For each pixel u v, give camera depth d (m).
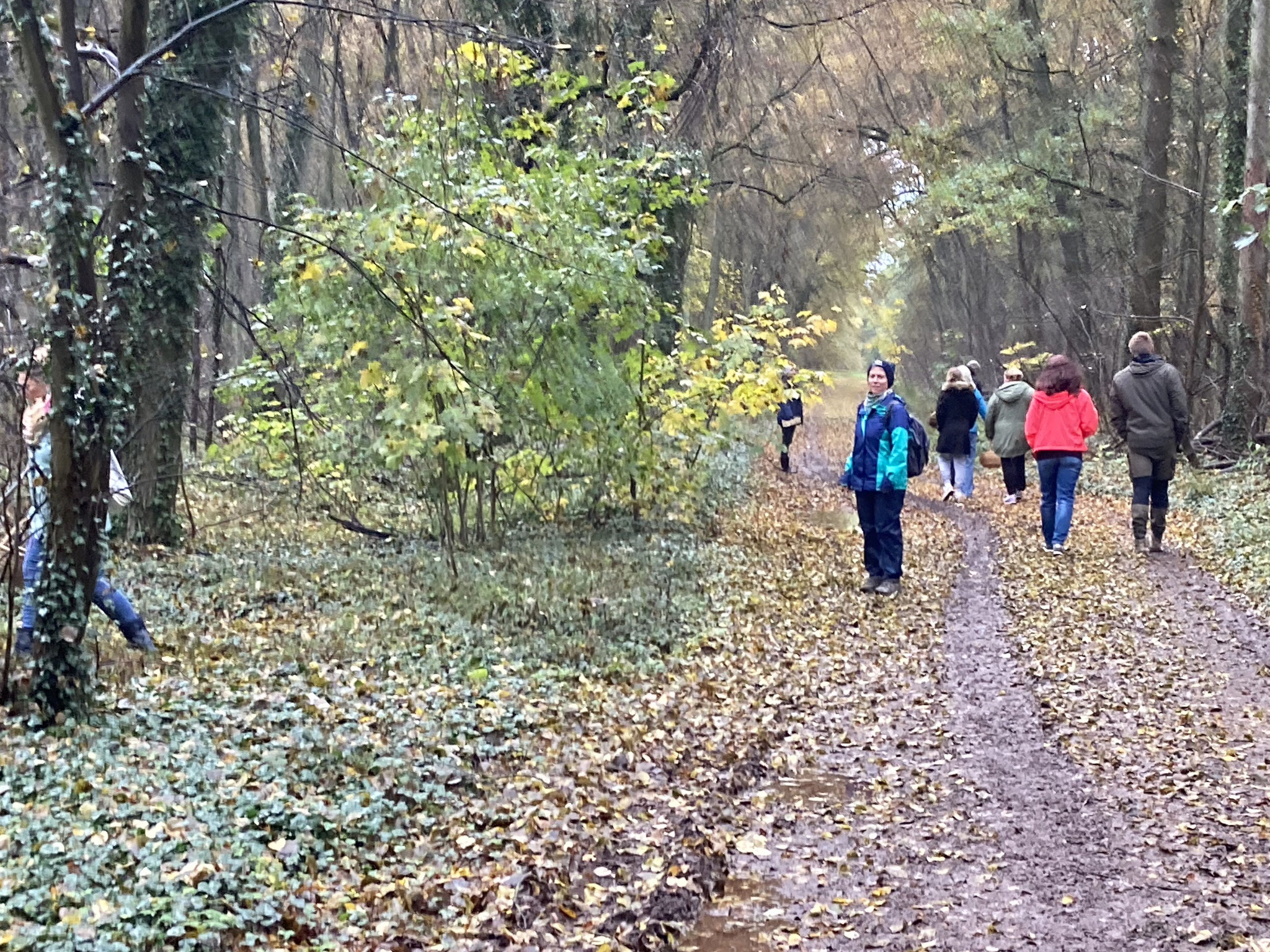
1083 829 5.54
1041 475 13.20
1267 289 18.97
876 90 27.78
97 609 8.65
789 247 38.66
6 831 4.71
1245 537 12.48
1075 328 29.23
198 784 5.48
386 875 4.88
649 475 13.28
